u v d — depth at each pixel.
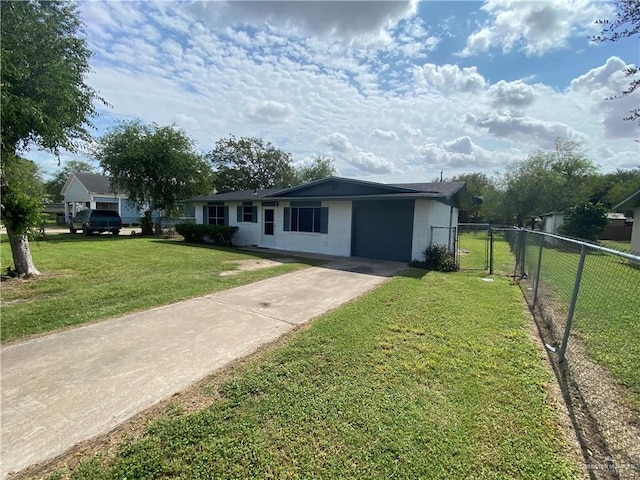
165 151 18.23
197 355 3.30
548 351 3.55
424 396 2.57
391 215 10.77
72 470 1.81
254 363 3.12
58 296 5.32
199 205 17.44
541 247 5.44
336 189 11.78
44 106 6.05
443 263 9.17
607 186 35.09
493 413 2.37
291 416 2.29
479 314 4.80
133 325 4.14
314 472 1.80
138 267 8.06
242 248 13.54
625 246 16.27
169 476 1.77
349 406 2.41
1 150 5.95
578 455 2.00
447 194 9.18
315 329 4.03
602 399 2.62
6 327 3.94
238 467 1.83
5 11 5.36
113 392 2.60
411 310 4.91
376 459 1.91
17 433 2.10
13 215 6.24
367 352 3.38
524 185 26.89
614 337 3.80
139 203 20.03
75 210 28.78
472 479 1.79
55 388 2.65
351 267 9.11
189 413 2.33
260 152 36.22
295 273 8.01
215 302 5.27
